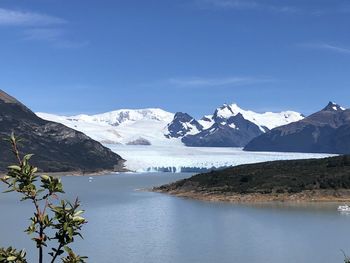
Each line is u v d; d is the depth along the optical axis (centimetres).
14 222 12506
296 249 8744
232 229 10994
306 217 12588
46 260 7581
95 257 8075
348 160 18275
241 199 16312
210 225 11656
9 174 1194
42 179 1218
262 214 13275
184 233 10606
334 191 15888
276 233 10444
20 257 1224
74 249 8769
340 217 12525
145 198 18662
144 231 10938
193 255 8312
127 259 7988
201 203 16262
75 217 1212
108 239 9881
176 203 16550
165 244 9325
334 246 8994
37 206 1195
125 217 13375
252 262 7769
